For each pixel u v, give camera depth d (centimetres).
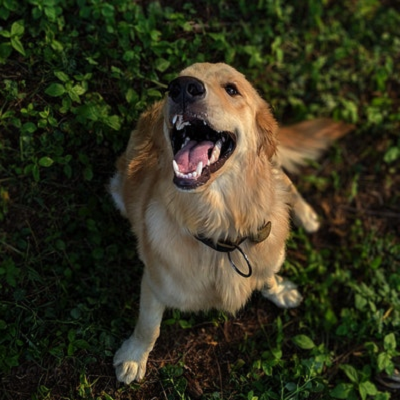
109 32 109
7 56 103
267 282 104
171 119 77
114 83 111
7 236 105
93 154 110
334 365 109
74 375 99
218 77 83
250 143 84
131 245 113
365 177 131
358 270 120
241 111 82
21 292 101
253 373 104
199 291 91
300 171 130
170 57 113
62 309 105
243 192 85
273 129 88
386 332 111
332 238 124
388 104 134
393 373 107
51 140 104
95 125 106
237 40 123
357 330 111
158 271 89
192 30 117
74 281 108
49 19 105
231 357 107
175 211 85
